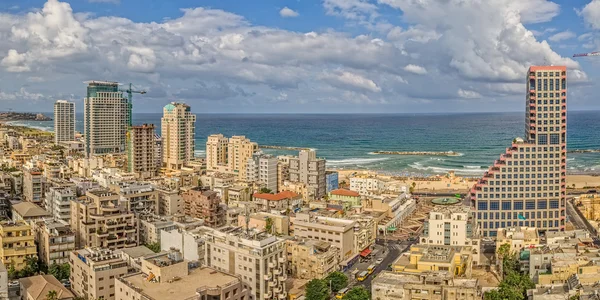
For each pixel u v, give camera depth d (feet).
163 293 602.44
